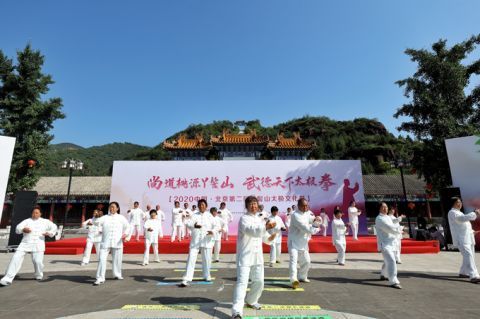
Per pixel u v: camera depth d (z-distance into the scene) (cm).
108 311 427
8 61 1925
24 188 1847
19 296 519
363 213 1479
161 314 411
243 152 2500
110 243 640
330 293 530
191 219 633
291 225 619
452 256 1003
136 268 796
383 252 612
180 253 1092
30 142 1841
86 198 2919
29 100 1934
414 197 2672
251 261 413
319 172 1521
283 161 1537
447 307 448
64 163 1941
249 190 1505
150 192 1499
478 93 1377
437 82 1477
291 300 484
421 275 696
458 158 1185
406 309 438
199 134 2677
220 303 464
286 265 846
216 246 887
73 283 622
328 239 1255
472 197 1138
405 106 1526
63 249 1076
